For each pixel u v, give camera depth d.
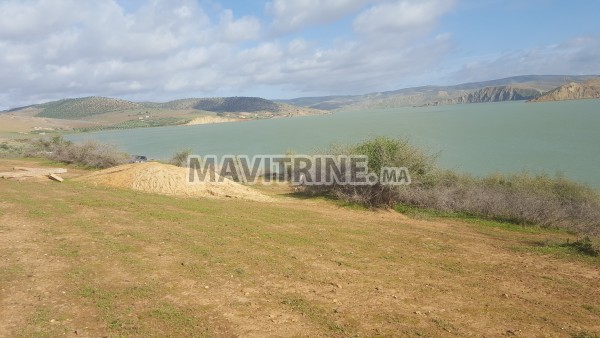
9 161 33.81
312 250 10.12
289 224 13.37
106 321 5.64
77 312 5.91
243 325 5.72
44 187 17.09
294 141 68.69
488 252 10.98
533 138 56.09
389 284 7.84
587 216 16.42
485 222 16.34
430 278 8.41
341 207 18.80
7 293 6.49
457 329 5.89
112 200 14.84
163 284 7.11
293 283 7.58
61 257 8.25
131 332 5.36
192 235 10.62
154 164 20.50
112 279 7.21
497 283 8.25
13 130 141.00
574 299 7.39
